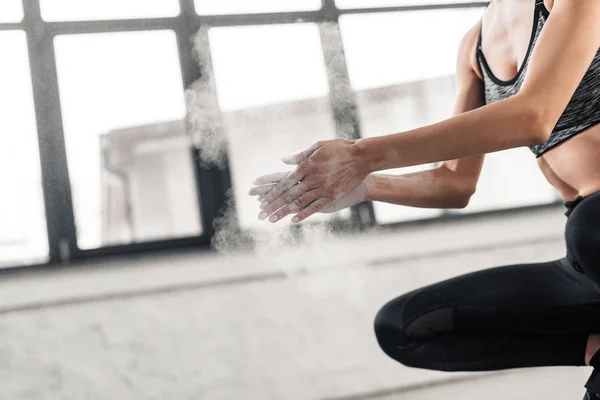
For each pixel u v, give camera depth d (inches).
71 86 121.3
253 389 113.0
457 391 120.0
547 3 42.8
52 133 118.1
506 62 47.5
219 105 126.8
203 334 113.0
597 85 41.6
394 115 136.9
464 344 47.3
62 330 107.3
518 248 130.2
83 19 122.1
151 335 110.9
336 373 116.8
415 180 53.3
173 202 136.0
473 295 46.8
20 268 109.5
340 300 119.9
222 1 130.0
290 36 132.4
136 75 125.2
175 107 126.1
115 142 129.0
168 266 114.0
